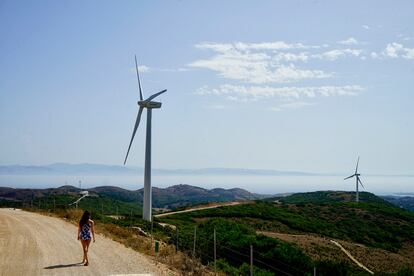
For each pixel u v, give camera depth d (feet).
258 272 89.20
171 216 282.97
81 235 67.77
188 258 76.64
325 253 201.26
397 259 229.25
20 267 64.75
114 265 67.97
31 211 196.24
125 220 181.98
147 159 236.84
